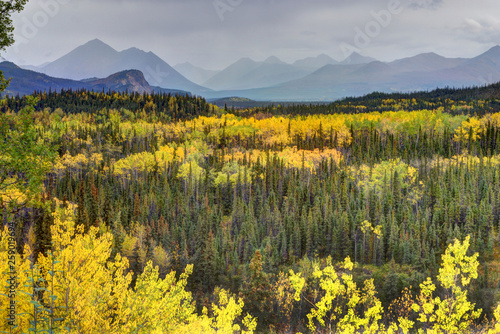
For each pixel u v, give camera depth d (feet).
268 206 425.69
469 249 306.55
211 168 568.00
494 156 539.29
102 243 59.21
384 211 391.86
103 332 56.80
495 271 265.75
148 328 68.74
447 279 100.94
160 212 406.82
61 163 501.15
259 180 539.70
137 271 222.28
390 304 229.04
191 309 82.79
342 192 437.58
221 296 156.66
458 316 100.73
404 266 281.13
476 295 216.13
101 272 58.85
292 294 215.31
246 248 332.19
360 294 229.86
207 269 261.85
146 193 455.22
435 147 634.84
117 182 533.96
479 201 399.03
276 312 208.03
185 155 652.48
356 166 535.60
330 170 548.72
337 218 363.15
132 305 65.26
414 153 609.83
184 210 416.67
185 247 293.84
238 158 635.25
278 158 578.25
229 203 483.10
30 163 51.52
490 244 300.20
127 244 249.75
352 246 337.52
